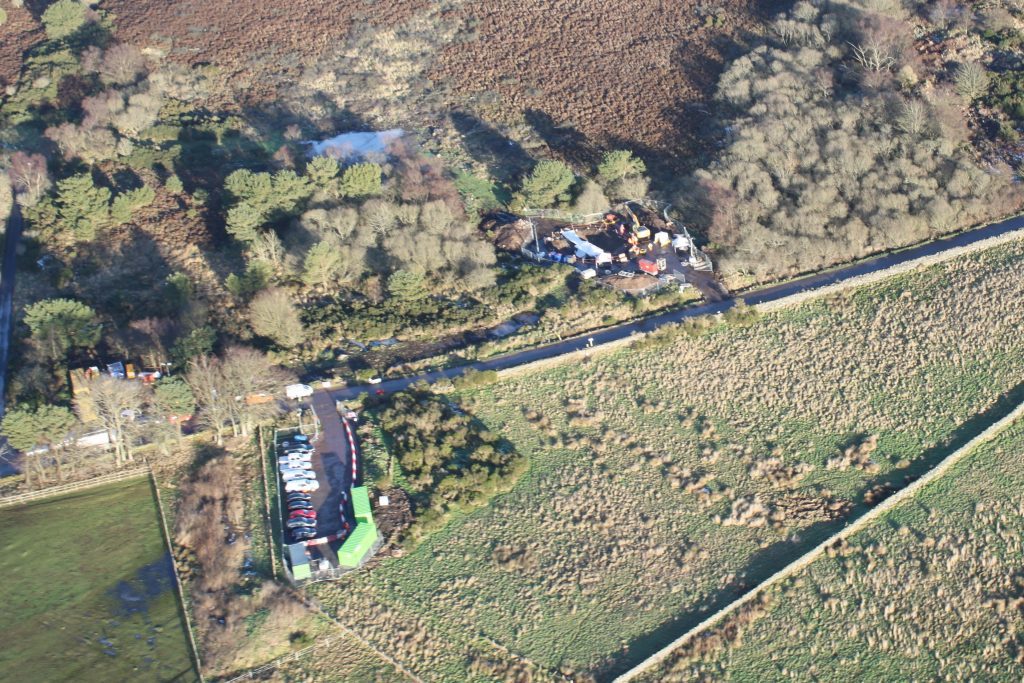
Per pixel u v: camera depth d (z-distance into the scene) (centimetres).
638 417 13925
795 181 16750
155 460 13062
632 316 15175
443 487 12762
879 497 13075
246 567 11844
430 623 11581
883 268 15925
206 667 10894
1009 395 14325
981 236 16475
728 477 13262
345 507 12462
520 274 15625
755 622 11850
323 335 14750
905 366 14662
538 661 11356
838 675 11456
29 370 13612
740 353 14762
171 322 14562
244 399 13325
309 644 11225
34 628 11338
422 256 15588
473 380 14012
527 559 12262
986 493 13262
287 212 16338
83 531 12356
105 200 16325
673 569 12262
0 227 16288
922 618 12031
